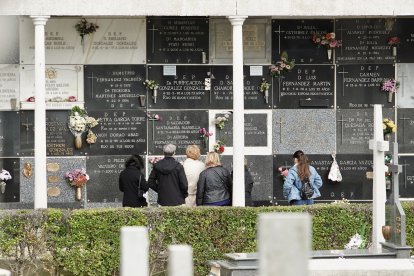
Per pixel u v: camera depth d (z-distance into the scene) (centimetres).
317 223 1966
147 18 2439
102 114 2431
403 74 2473
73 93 2423
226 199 2139
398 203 1695
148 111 2444
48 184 2416
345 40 2472
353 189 2467
